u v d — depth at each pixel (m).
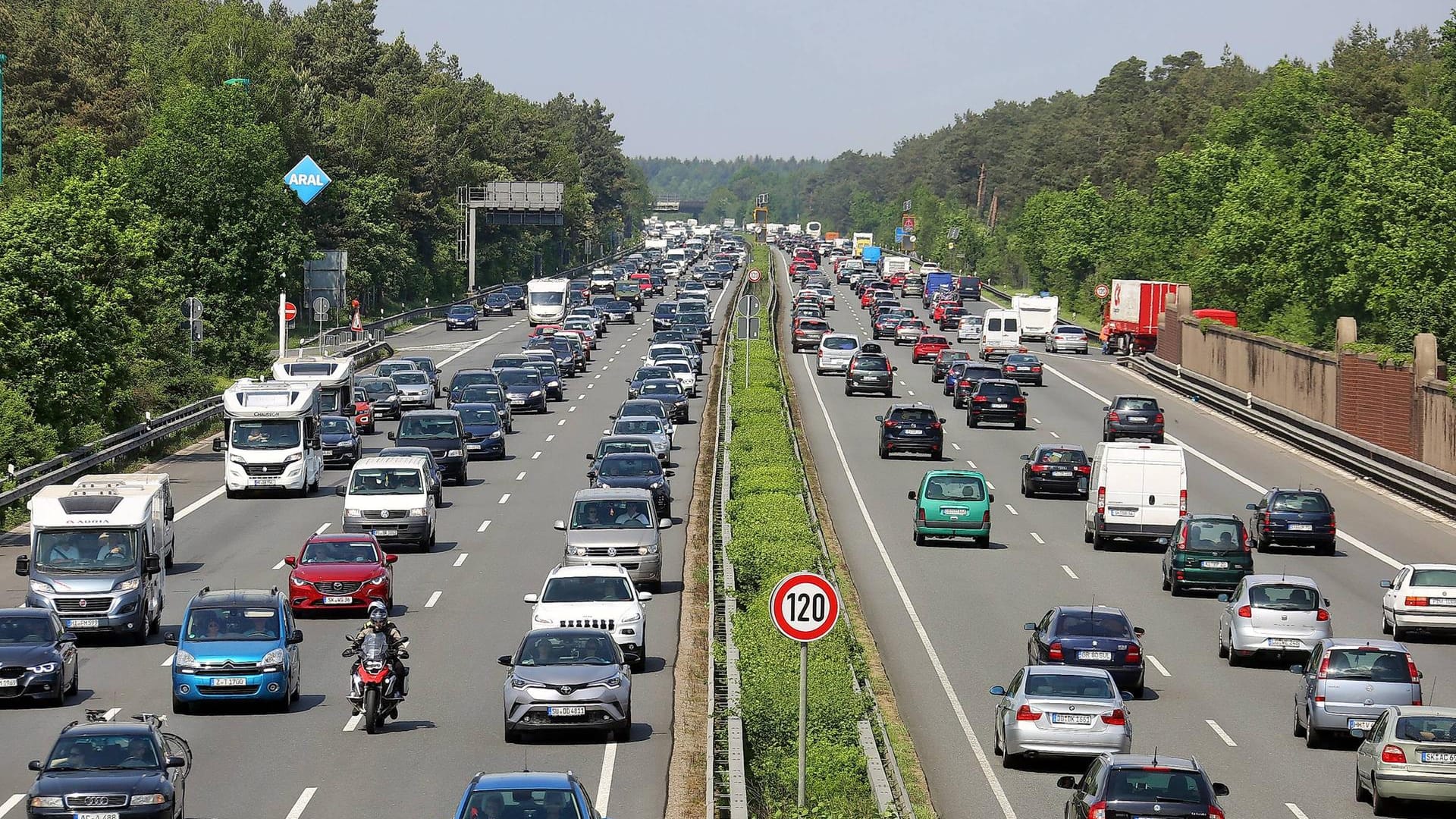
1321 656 46.44
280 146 159.62
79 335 107.00
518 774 30.03
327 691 51.47
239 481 93.69
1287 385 130.62
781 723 41.75
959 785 41.81
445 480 98.44
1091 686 43.09
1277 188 183.75
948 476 80.38
